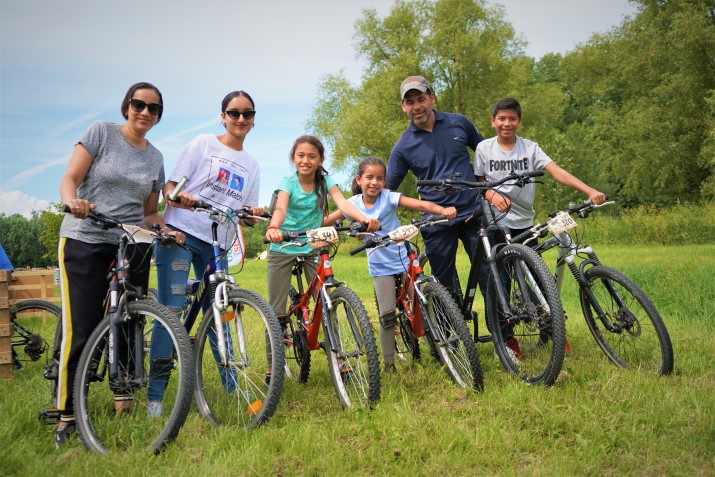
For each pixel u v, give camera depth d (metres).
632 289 4.21
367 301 9.59
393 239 4.06
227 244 4.30
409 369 4.70
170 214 4.16
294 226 4.56
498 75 31.03
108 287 3.70
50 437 3.40
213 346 4.05
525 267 4.14
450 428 3.32
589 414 3.43
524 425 3.44
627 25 31.14
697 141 29.66
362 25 32.09
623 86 37.91
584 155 37.12
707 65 28.94
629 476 2.76
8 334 5.08
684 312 6.87
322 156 4.48
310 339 4.23
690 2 29.91
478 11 30.53
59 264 3.58
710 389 3.82
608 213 35.41
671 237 23.20
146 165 3.85
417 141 5.17
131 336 3.45
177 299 4.07
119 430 3.36
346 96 34.69
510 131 4.93
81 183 3.73
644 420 3.32
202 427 3.58
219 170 4.18
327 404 4.02
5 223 64.75
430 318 4.22
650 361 4.27
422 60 31.14
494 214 4.66
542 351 4.52
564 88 53.19
